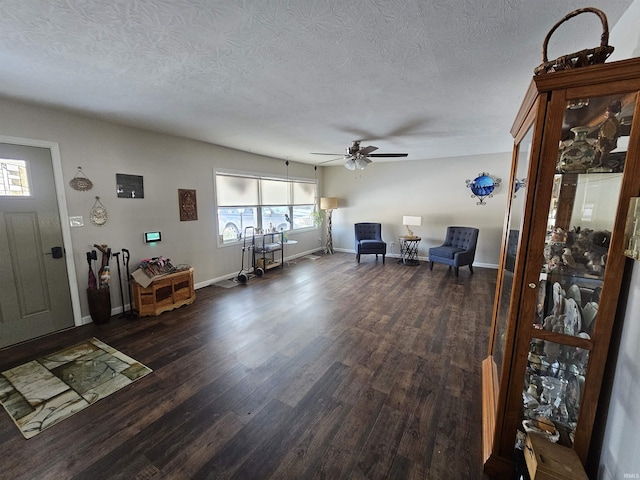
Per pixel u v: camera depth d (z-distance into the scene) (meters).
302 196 6.94
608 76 1.03
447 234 5.83
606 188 1.15
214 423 1.80
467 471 1.49
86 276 3.20
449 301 3.92
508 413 1.41
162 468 1.50
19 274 2.75
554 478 1.13
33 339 2.86
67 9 1.32
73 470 1.49
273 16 1.40
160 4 1.30
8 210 2.65
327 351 2.65
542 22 1.46
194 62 1.87
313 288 4.52
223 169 4.77
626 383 1.09
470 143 4.50
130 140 3.48
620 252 1.11
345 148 4.83
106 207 3.31
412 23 1.47
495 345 2.06
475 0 1.29
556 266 1.27
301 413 1.89
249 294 4.24
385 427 1.77
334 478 1.45
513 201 1.75
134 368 2.38
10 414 1.88
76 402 1.99
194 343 2.80
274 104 2.70
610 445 1.18
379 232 6.62
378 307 3.71
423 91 2.39
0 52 1.72
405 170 6.49
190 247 4.33
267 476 1.46
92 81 2.16
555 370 1.38
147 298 3.42
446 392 2.09
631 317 1.09
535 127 1.16
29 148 2.72
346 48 1.71
